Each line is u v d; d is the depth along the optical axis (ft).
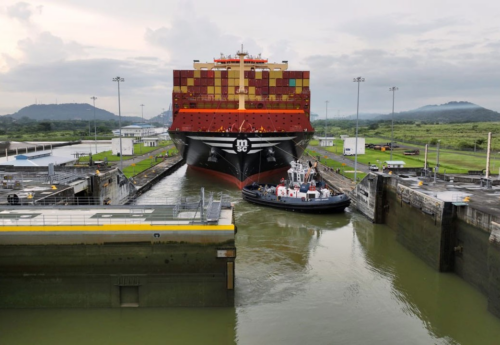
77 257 73.15
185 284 73.72
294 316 73.41
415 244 105.81
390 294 82.79
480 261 81.46
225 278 73.72
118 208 89.30
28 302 73.87
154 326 69.21
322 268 96.22
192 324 69.92
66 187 121.90
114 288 73.82
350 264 98.99
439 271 92.63
